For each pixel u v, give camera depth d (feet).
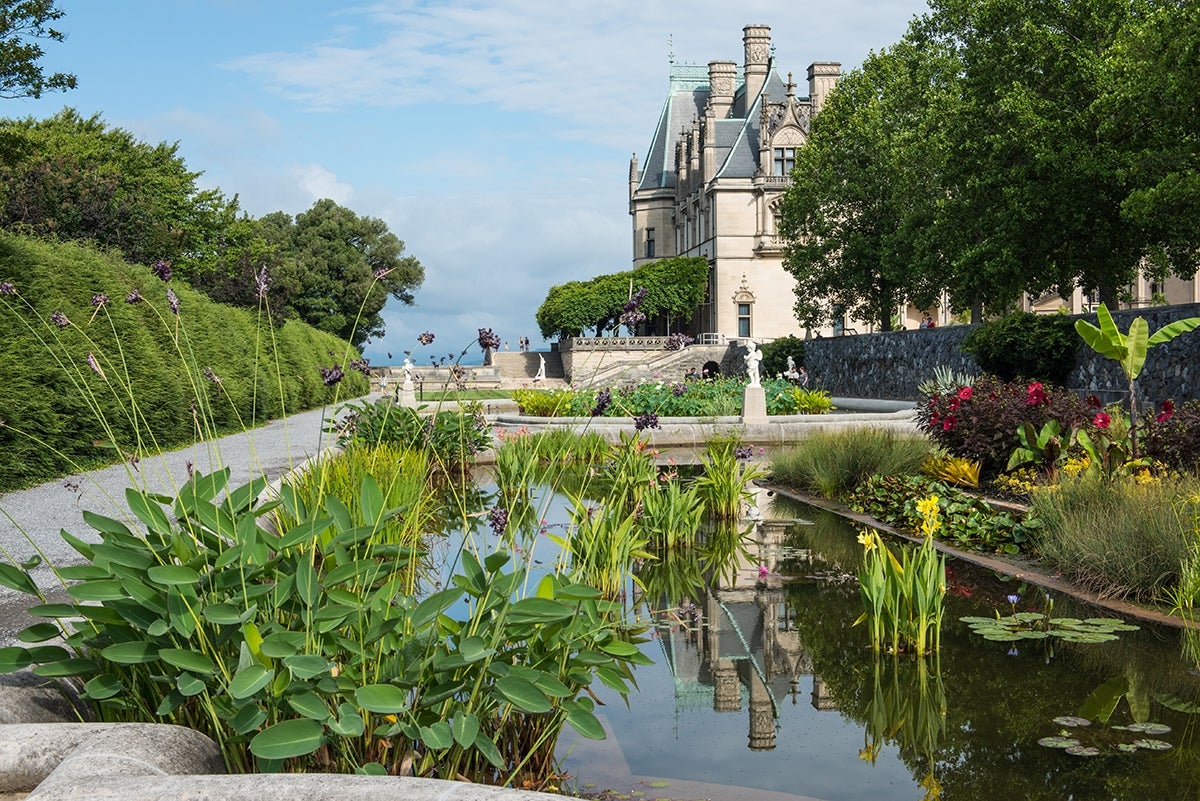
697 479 43.19
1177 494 29.89
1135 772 15.38
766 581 29.96
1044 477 42.57
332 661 14.30
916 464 47.83
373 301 288.92
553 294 288.51
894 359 133.90
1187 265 100.68
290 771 13.69
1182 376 69.56
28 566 15.87
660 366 228.63
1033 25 96.53
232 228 205.98
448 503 44.42
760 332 250.57
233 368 92.68
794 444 74.43
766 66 262.88
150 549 14.69
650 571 31.63
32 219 112.27
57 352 54.29
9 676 14.52
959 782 15.25
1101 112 88.33
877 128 144.97
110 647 13.08
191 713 14.53
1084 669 20.81
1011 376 89.92
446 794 9.77
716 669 21.67
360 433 56.39
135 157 174.70
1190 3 78.43
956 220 111.96
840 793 15.06
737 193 250.37
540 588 15.64
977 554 33.60
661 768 16.33
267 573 14.94
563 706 14.29
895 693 19.66
